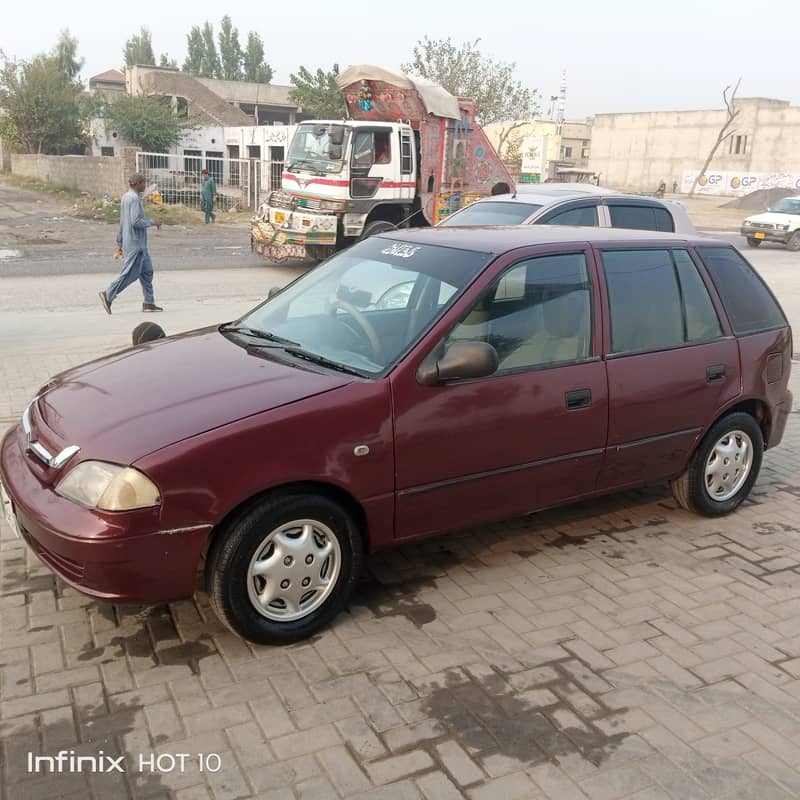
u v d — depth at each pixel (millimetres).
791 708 3240
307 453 3365
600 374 4211
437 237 4504
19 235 20469
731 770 2885
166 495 3104
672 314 4613
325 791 2705
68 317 10352
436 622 3770
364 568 4277
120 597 3156
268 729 2992
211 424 3254
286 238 15016
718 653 3607
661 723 3117
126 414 3377
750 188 58688
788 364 5250
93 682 3227
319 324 4180
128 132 37812
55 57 43844
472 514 3969
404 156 15844
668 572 4355
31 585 3934
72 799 2635
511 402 3896
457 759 2877
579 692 3285
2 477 3549
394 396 3582
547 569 4340
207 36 89625
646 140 67875
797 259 21484
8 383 7223
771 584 4266
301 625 3541
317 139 15281
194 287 13367
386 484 3607
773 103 60156
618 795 2744
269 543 3389
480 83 37500
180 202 28594
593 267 4328
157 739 2920
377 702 3170
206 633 3594
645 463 4551
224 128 39188
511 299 4004
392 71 15914
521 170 33500
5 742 2879
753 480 5188
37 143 43250
